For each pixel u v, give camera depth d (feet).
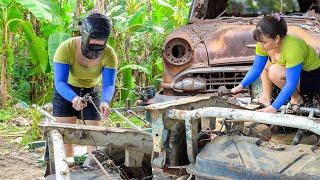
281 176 7.86
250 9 20.59
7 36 29.55
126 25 28.89
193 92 17.03
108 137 11.25
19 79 32.40
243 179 8.15
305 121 8.33
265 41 12.01
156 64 32.53
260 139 9.25
